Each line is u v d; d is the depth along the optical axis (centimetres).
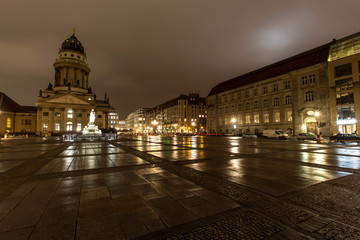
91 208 446
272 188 601
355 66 3600
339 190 580
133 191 571
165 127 12162
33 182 675
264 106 5550
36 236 328
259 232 349
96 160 1159
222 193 554
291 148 1917
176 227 365
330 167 925
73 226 364
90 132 4034
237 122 6469
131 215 412
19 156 1362
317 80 4222
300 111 4481
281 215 417
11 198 514
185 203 478
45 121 7081
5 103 7625
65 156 1348
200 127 10838
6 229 349
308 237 333
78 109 7538
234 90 6650
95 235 334
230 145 2345
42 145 2448
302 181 678
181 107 10481
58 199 505
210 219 397
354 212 432
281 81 5062
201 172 823
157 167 938
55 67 8075
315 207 459
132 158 1238
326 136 3978
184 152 1573
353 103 3591
